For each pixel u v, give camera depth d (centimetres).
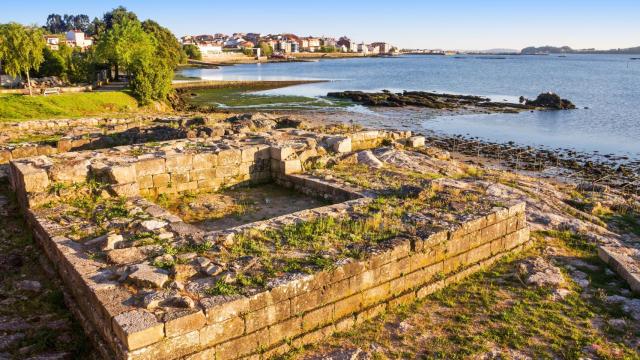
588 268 1127
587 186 2200
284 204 1407
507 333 845
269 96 6888
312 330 814
